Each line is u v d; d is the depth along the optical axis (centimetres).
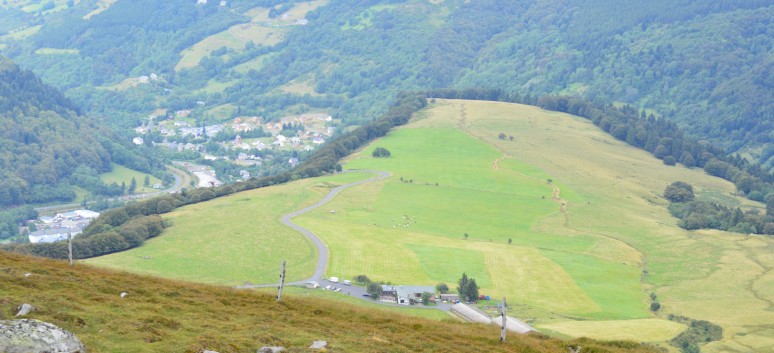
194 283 8269
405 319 7862
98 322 5338
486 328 7988
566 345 7556
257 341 5500
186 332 5469
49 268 7362
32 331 4431
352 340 6009
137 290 6894
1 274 6412
